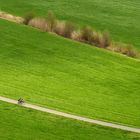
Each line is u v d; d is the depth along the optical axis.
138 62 156.38
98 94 132.00
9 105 115.56
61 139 105.44
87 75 142.62
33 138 104.50
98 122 115.00
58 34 166.12
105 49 162.12
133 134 111.44
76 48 158.25
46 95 125.88
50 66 144.62
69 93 129.50
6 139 102.62
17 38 158.50
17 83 130.25
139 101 131.00
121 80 142.88
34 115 112.94
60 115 115.12
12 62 143.38
